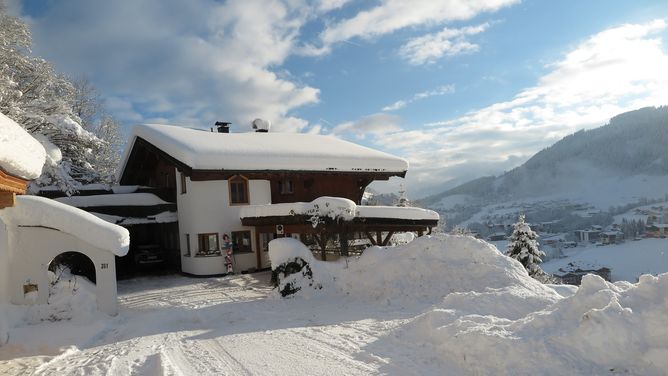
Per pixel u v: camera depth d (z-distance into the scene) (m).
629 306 6.59
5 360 9.14
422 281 13.91
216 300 15.29
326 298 14.89
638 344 6.02
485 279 12.86
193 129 27.41
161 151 22.84
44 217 12.98
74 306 12.84
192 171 20.16
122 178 28.50
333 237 20.09
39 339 10.72
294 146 25.20
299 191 24.11
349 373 7.18
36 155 8.58
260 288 17.48
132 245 26.59
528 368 6.26
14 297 12.78
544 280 30.77
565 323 6.95
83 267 20.25
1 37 22.80
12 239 12.88
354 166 24.42
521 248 31.27
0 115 7.36
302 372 7.34
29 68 24.58
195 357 8.58
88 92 38.62
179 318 12.63
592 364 6.06
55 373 8.19
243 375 7.34
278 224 18.95
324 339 9.44
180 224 22.56
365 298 14.27
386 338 9.10
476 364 6.84
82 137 22.73
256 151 22.14
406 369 7.20
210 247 21.30
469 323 8.05
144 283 20.00
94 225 13.20
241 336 10.20
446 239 14.84
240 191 22.00
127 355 9.01
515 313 9.22
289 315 12.66
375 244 19.78
